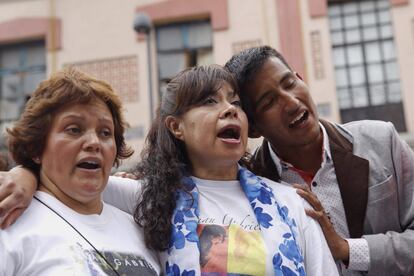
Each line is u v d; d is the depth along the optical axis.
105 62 7.95
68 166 1.95
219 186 2.23
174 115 2.29
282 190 2.27
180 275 1.98
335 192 2.53
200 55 7.88
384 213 2.48
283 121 2.48
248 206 2.16
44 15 8.29
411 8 7.22
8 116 8.29
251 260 1.96
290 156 2.65
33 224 1.85
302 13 7.46
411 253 2.30
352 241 2.31
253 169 2.69
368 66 7.38
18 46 8.40
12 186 1.88
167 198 2.17
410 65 7.10
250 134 2.66
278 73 2.47
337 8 7.58
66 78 2.02
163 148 2.31
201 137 2.17
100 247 1.89
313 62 7.32
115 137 2.22
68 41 8.13
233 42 7.59
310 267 2.10
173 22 7.96
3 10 8.38
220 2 7.73
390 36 7.39
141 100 7.72
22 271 1.76
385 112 7.21
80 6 8.21
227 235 2.04
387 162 2.50
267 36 7.50
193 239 2.03
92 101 2.02
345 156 2.52
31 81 8.33
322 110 7.19
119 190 2.38
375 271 2.31
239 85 2.48
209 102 2.22
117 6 8.08
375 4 7.50
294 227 2.10
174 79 2.32
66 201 2.01
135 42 7.93
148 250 2.10
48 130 1.99
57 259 1.76
